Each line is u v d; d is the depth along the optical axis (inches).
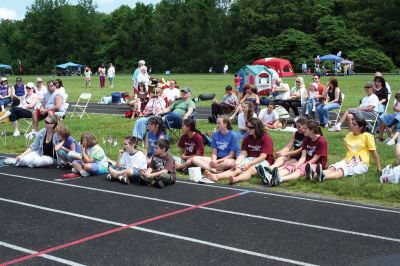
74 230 245.6
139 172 341.7
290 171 343.0
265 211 275.0
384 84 510.6
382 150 410.6
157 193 316.8
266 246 220.4
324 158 341.7
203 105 830.5
